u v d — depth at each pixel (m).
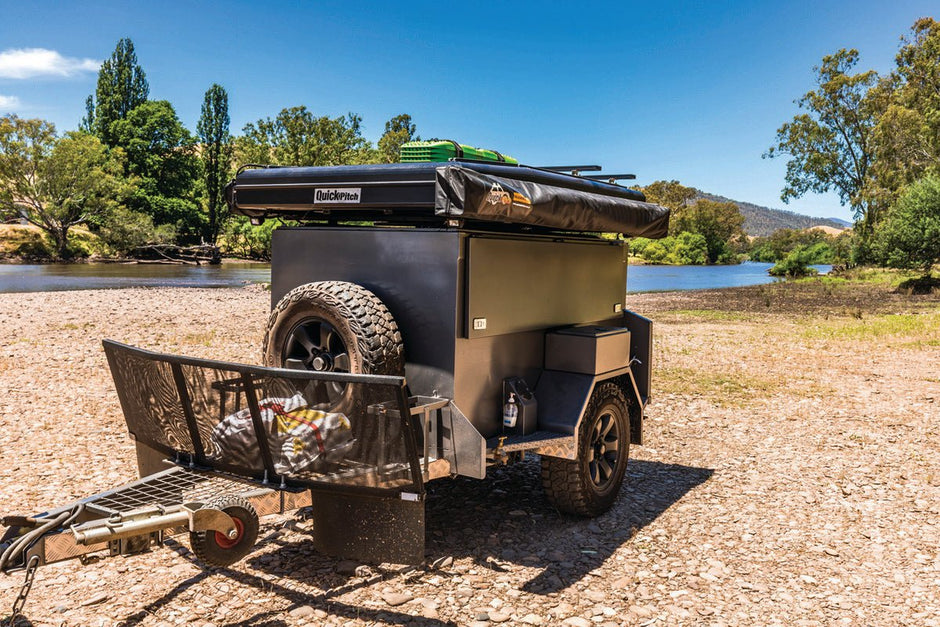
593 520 4.98
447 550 4.39
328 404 3.42
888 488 5.84
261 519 4.76
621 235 5.84
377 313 3.97
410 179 4.02
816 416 8.59
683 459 6.70
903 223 42.69
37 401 8.37
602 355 4.71
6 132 70.56
